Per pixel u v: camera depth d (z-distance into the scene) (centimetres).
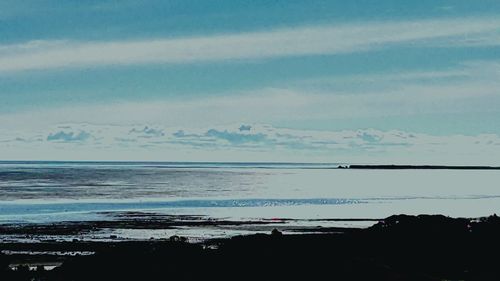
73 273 3831
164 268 3850
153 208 9731
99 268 3862
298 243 4431
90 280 3716
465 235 4709
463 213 9612
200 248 4278
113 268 3859
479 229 4841
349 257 4119
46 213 8694
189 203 10881
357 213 9281
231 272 3834
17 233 6306
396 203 11906
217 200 11812
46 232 6412
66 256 4859
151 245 4341
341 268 3894
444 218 5059
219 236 6191
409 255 4356
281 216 8594
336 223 7688
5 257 4519
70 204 10281
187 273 3788
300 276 3784
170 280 3709
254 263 3962
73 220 7712
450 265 4231
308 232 6606
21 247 5281
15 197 11794
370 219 8262
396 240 4603
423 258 4316
